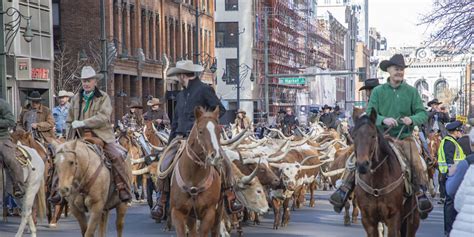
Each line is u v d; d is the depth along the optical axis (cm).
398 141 1327
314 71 9812
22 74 3525
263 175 1795
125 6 4959
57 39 4634
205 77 6731
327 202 2608
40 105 2116
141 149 2506
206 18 6988
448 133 2127
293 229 1944
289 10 9594
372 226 1302
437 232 1888
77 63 4378
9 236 1808
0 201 1703
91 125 1427
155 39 5597
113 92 4650
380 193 1264
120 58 4734
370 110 1340
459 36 3609
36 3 3819
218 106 1314
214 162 1209
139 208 2425
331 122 3656
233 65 8206
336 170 2175
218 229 1375
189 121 1392
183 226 1289
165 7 5803
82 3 4625
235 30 8206
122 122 2903
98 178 1381
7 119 1664
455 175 983
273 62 8731
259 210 1675
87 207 1405
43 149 1975
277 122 4712
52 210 2128
